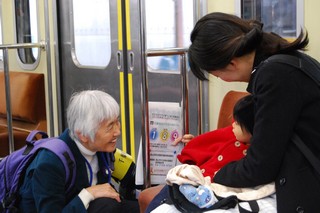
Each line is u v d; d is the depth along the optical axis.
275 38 1.82
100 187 2.31
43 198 2.12
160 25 3.76
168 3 3.68
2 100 4.90
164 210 1.93
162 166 2.89
